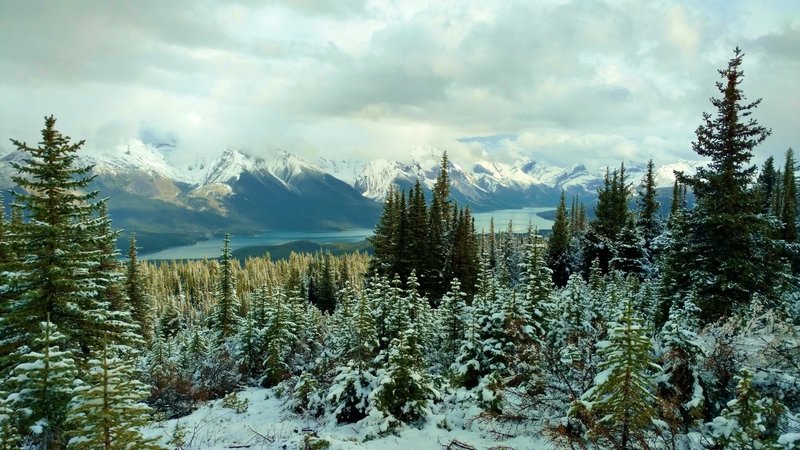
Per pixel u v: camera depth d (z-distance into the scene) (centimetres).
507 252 6153
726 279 1844
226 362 2069
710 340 970
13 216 1852
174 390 1695
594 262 2708
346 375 1088
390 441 868
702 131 2028
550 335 1291
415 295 2177
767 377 814
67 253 1324
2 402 737
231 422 1193
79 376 895
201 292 11044
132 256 3809
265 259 14588
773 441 621
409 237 4112
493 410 916
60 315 1304
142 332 3716
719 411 820
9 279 1245
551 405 882
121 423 590
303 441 888
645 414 642
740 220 1847
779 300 1823
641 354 649
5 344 1215
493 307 1377
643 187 4656
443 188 5597
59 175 1351
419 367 1238
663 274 2166
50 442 744
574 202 7781
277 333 2011
